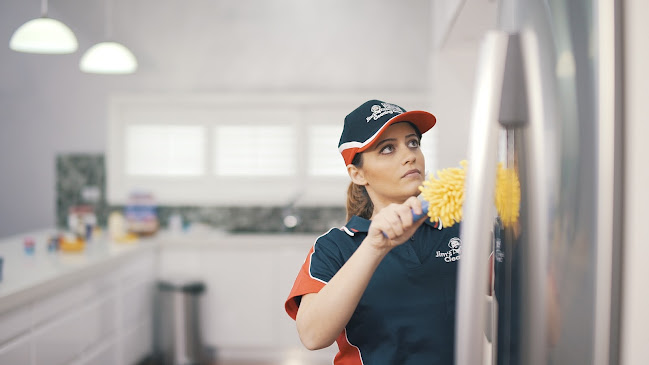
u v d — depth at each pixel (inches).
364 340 40.0
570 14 26.5
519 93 27.5
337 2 190.2
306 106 194.7
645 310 24.4
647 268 24.1
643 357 24.5
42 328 110.3
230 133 195.8
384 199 42.1
